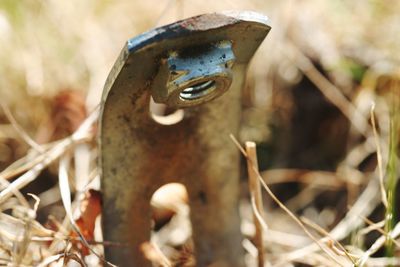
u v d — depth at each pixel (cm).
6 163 30
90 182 25
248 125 32
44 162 26
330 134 31
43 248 24
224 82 19
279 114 32
